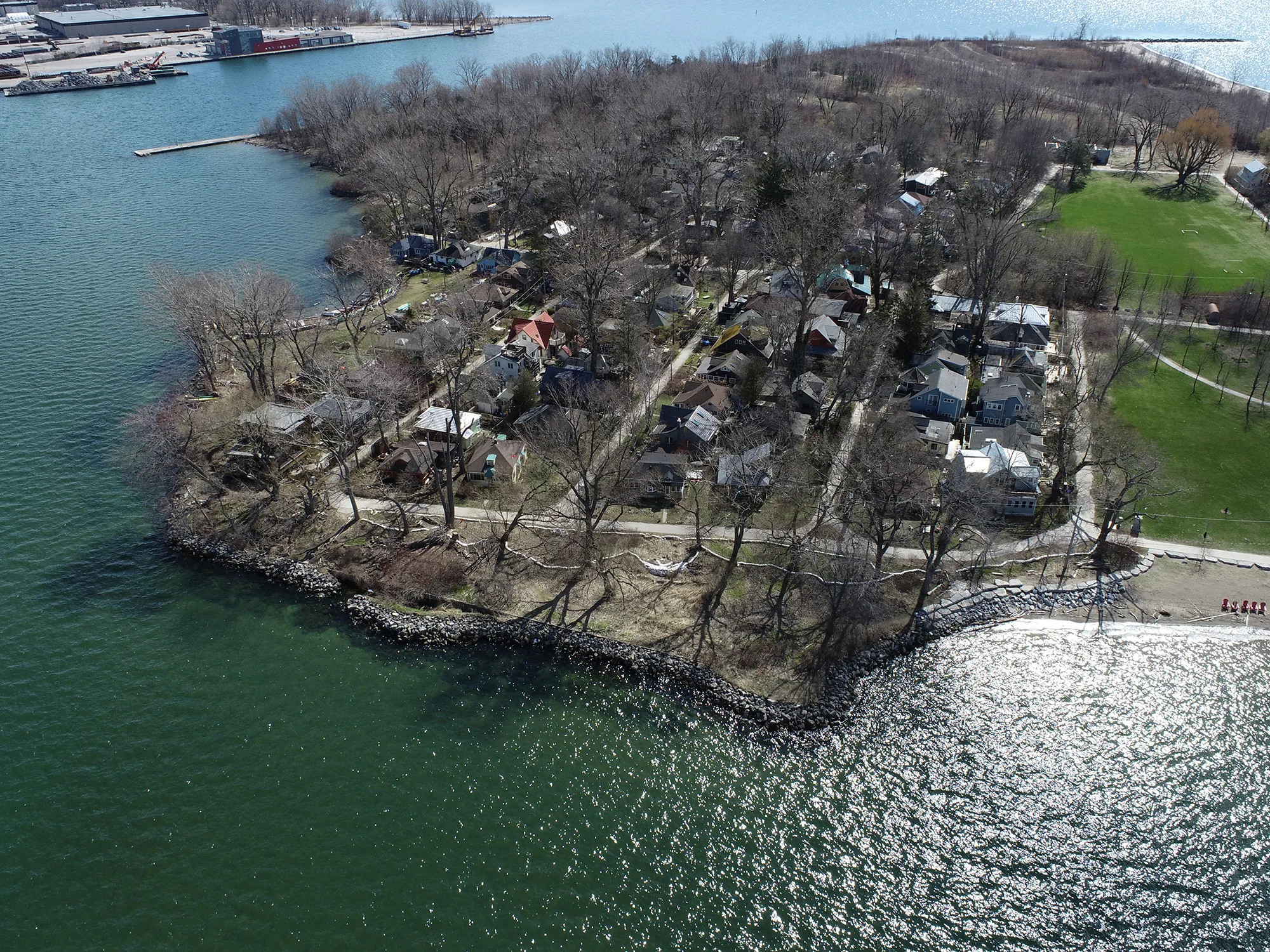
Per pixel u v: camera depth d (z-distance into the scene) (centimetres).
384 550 8431
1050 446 9619
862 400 10462
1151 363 11188
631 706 6919
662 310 12738
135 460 9269
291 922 5409
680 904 5525
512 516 8850
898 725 6719
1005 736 6612
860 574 7738
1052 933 5331
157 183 19100
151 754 6512
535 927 5381
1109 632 7450
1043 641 7400
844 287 12938
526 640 7500
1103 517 8588
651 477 9019
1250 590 7781
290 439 9581
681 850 5853
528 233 16262
